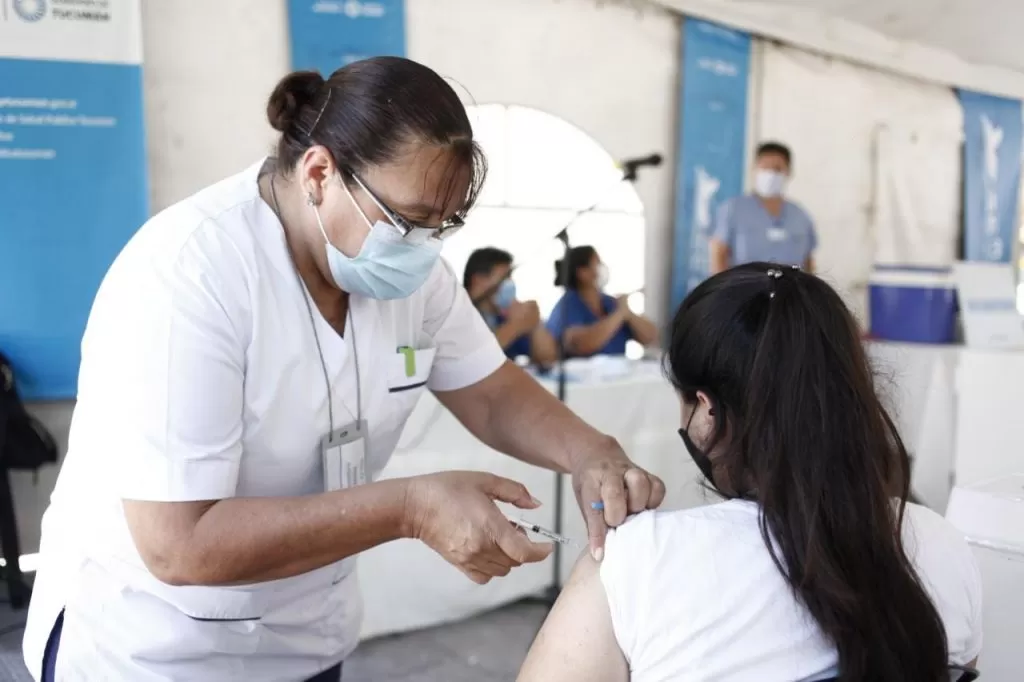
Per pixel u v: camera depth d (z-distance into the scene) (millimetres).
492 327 3088
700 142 3740
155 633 999
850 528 755
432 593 2680
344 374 1045
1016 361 2633
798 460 765
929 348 3303
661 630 747
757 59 3977
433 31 3033
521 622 2762
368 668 2438
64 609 1018
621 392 2912
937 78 4648
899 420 1002
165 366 845
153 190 2588
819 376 774
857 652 735
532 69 3301
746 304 813
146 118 2541
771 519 765
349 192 908
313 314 1005
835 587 734
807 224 3988
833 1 3906
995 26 4281
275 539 848
